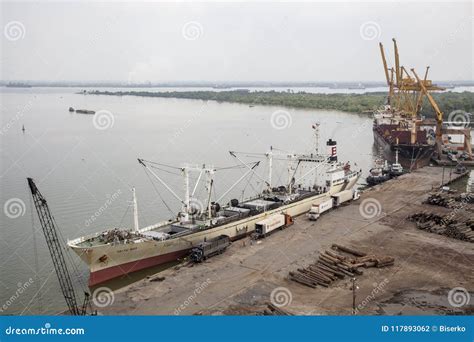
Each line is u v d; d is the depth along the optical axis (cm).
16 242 5728
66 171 9862
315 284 4247
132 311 3753
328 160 8344
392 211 6938
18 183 8762
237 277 4459
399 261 4866
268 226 5694
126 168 10212
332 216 6712
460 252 5141
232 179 9512
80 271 4981
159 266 5138
